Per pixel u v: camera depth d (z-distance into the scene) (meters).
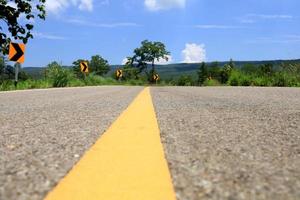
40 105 5.31
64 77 19.48
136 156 1.74
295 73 21.69
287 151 1.92
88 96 8.37
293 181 1.35
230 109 4.52
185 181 1.35
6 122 3.21
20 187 1.27
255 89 13.62
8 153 1.86
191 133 2.55
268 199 1.15
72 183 1.30
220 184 1.31
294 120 3.34
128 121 3.20
